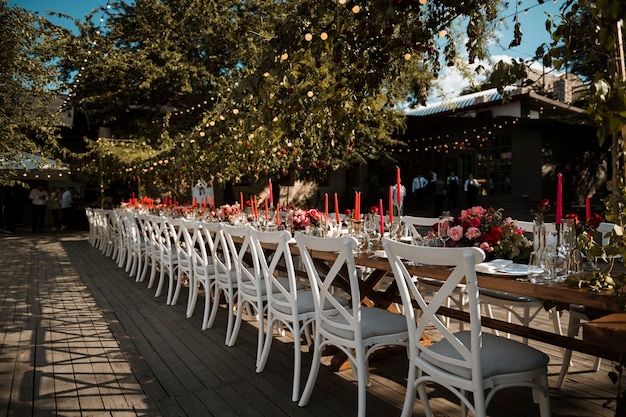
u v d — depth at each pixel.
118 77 15.34
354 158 13.98
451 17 3.49
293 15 3.22
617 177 1.81
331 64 3.84
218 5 15.96
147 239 6.43
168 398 2.76
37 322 4.49
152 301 5.34
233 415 2.54
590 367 3.12
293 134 4.33
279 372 3.13
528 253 2.57
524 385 1.91
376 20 3.29
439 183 15.13
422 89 4.35
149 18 16.16
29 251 10.43
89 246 11.42
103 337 3.98
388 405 2.63
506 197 16.53
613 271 2.26
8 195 15.50
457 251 1.77
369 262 2.67
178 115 16.42
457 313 2.88
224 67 16.50
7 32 10.47
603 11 1.49
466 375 1.87
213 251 4.05
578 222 2.43
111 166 13.05
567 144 16.56
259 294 3.29
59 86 11.76
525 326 2.84
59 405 2.69
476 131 17.45
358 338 2.37
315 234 4.05
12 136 11.02
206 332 4.06
